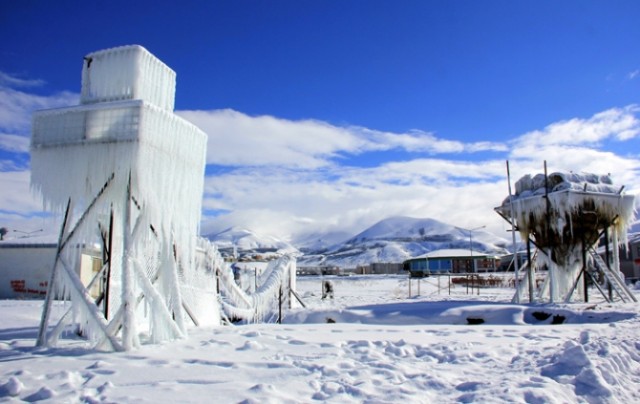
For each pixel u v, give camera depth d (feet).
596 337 31.96
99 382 19.06
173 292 30.12
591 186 74.33
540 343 29.91
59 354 24.68
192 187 31.86
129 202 27.63
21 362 22.61
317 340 29.76
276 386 18.80
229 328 35.19
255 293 56.75
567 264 75.36
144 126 27.99
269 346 27.43
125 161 27.68
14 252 92.73
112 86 30.01
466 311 56.49
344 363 22.79
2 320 43.55
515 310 56.24
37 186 29.07
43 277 91.71
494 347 28.22
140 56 30.07
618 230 78.07
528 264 77.05
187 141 31.37
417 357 25.76
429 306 60.13
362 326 38.50
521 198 78.18
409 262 314.76
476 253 291.79
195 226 32.37
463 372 22.25
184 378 19.76
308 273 321.11
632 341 28.27
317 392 18.20
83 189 28.50
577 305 61.26
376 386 19.20
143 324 34.37
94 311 26.96
